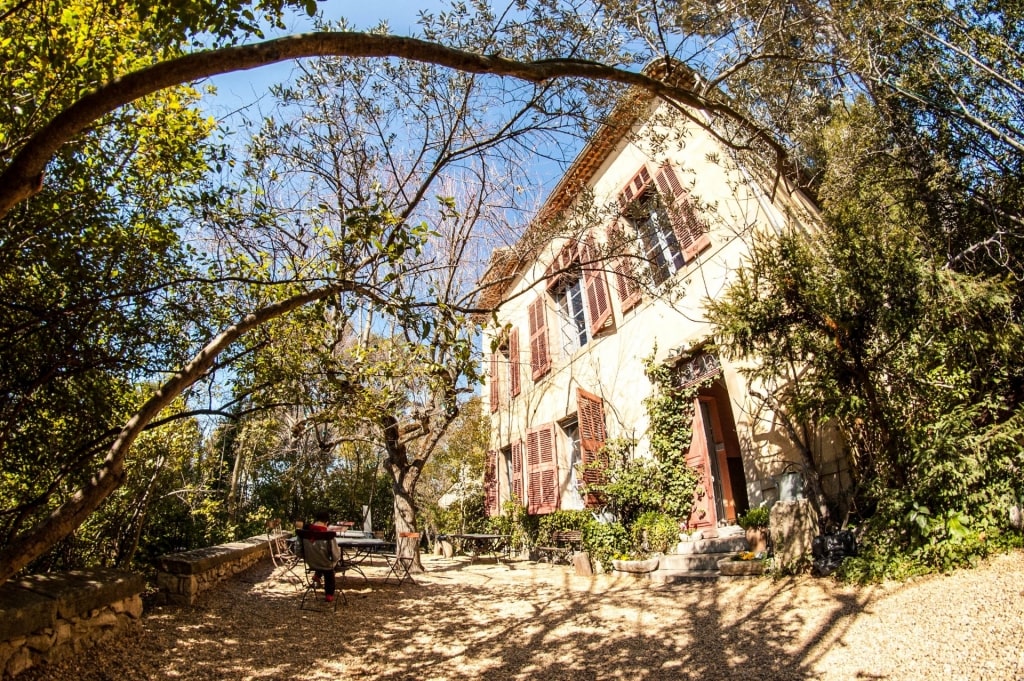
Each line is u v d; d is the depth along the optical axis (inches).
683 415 330.6
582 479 366.6
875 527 200.1
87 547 230.7
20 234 136.0
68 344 143.4
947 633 142.2
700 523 309.9
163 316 168.4
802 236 231.9
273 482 565.6
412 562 358.3
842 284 195.0
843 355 197.0
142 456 242.5
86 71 130.2
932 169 200.2
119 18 133.7
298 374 186.5
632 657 175.6
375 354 249.8
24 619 136.7
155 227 155.6
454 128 209.0
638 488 328.5
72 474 162.6
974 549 171.2
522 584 314.5
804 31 216.8
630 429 370.3
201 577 246.5
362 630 217.9
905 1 190.9
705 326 313.7
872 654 145.7
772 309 209.9
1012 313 179.9
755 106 250.1
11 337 139.8
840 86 237.6
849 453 230.7
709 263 319.0
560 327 488.4
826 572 212.8
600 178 430.3
